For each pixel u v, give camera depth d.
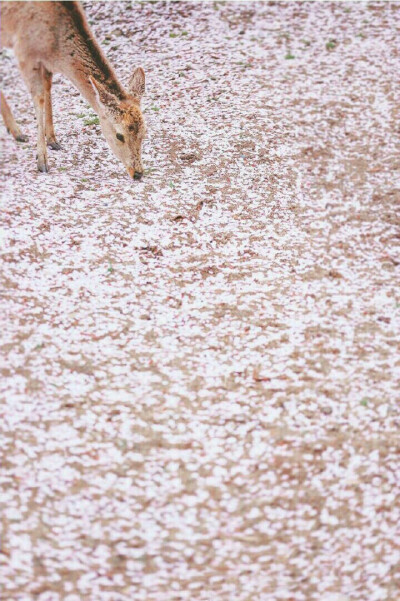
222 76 11.91
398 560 4.73
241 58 12.57
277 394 5.96
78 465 5.23
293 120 10.60
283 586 4.51
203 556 4.67
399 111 10.88
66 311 6.75
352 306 7.07
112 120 8.26
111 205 8.43
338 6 14.79
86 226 7.99
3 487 4.99
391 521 4.97
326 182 9.23
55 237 7.76
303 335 6.65
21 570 4.46
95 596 4.37
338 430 5.63
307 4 14.91
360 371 6.25
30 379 5.91
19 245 7.54
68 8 7.96
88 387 5.93
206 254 7.79
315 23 14.05
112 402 5.80
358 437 5.58
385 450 5.47
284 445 5.48
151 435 5.54
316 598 4.46
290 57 12.55
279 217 8.49
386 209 8.68
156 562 4.61
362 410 5.83
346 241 8.09
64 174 9.07
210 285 7.32
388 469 5.32
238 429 5.61
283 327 6.75
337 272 7.57
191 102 11.12
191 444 5.47
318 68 12.21
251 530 4.86
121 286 7.18
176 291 7.20
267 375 6.17
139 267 7.49
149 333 6.61
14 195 8.42
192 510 4.97
